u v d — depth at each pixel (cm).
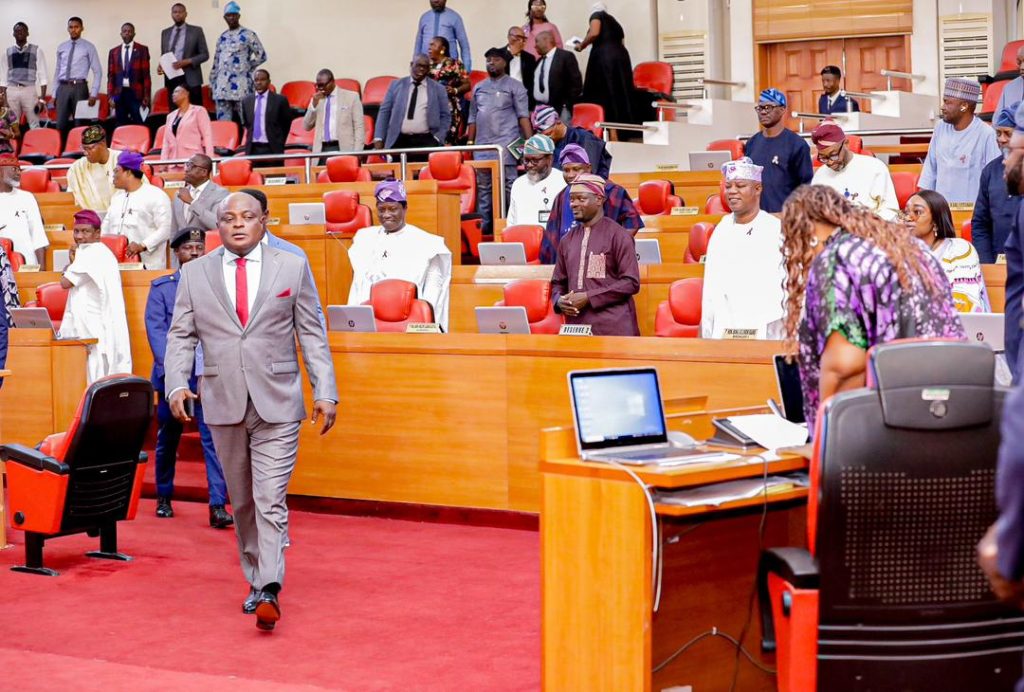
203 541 671
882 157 1385
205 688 434
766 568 340
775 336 637
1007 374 490
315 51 1877
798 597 318
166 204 1006
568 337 652
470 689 430
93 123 1716
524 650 471
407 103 1293
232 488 535
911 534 313
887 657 315
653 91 1558
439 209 1066
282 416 519
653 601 361
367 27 1848
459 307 907
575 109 1461
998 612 320
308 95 1758
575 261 687
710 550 412
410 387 699
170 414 721
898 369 310
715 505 353
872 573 313
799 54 1731
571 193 684
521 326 678
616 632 369
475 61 1795
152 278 896
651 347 629
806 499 392
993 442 314
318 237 949
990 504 315
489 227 1234
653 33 1725
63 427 846
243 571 545
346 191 1056
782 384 410
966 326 558
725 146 1362
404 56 1834
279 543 514
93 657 476
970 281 627
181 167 1412
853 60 1700
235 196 529
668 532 382
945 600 316
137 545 662
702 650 411
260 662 465
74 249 1014
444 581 573
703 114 1568
